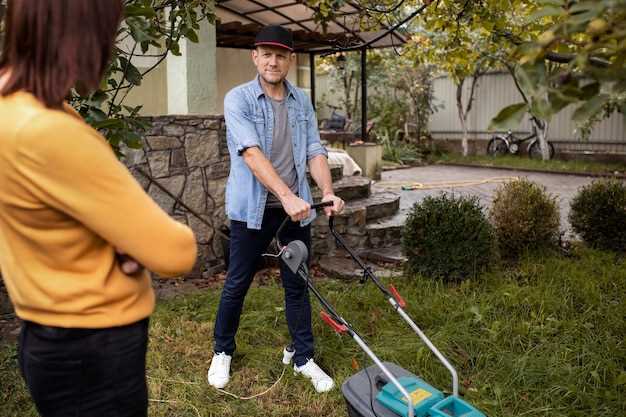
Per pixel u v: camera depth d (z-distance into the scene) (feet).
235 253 10.48
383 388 7.66
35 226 4.09
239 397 10.49
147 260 4.19
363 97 34.06
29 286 4.24
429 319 13.25
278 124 10.36
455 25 16.15
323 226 19.03
